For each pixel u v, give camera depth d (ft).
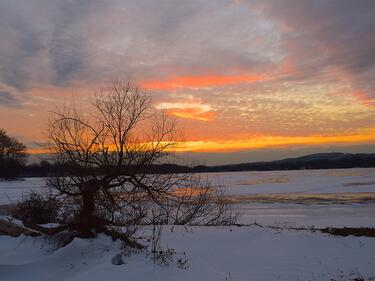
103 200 40.98
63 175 40.91
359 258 35.19
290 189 179.01
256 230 46.96
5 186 211.20
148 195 45.68
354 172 449.48
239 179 310.24
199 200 61.31
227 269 32.35
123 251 35.17
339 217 84.33
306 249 38.37
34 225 41.01
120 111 44.80
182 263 33.37
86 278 29.73
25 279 31.63
